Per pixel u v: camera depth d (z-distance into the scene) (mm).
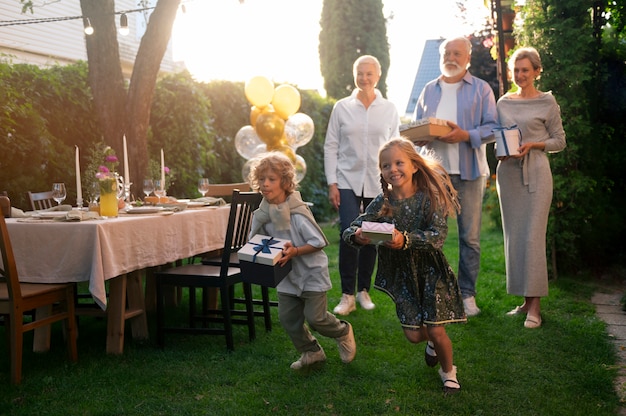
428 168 3115
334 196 4957
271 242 3250
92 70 6250
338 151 5031
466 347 3885
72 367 3631
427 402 3070
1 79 6176
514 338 4051
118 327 3887
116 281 3887
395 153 3055
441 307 3076
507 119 4582
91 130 7152
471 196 4668
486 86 4719
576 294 5281
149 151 7887
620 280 5758
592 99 5844
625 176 6176
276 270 3164
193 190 8156
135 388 3285
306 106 11109
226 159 9516
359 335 4176
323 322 3350
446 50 4652
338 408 3021
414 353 3805
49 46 11492
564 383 3305
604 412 2930
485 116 4652
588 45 5613
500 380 3350
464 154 4625
